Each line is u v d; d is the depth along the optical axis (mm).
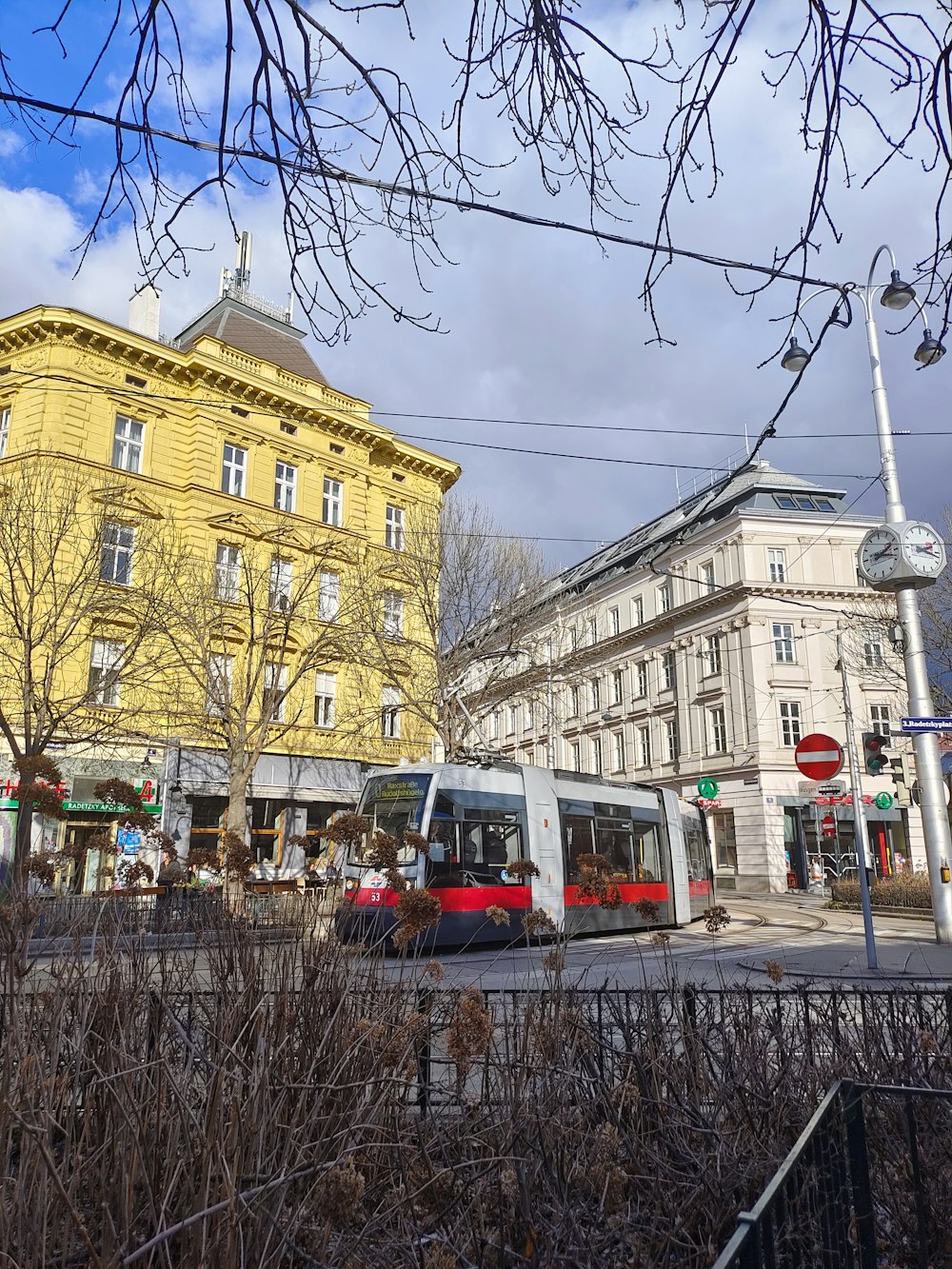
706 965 12086
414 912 3479
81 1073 2615
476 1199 2646
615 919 17719
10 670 21828
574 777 18016
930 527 15047
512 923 15094
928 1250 3039
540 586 27422
